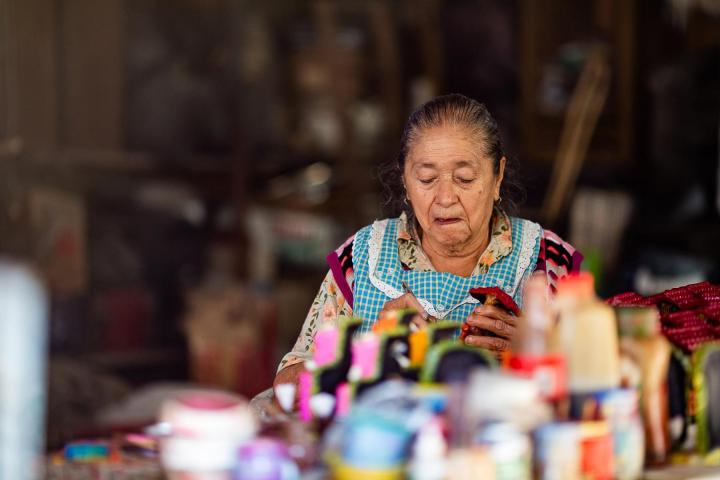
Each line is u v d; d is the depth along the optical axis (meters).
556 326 2.10
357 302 2.99
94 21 7.36
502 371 2.04
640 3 7.75
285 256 7.75
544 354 2.06
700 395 2.26
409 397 1.93
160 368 6.91
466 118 2.82
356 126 8.10
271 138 8.17
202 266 7.58
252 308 6.51
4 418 1.70
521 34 7.95
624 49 7.66
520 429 1.93
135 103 7.68
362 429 1.82
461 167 2.78
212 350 6.41
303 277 7.61
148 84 7.71
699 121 7.60
